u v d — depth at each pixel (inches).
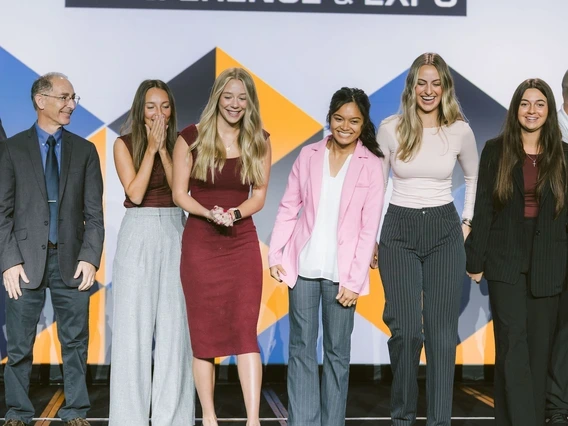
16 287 154.9
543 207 151.6
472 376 207.2
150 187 152.7
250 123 145.9
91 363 201.9
